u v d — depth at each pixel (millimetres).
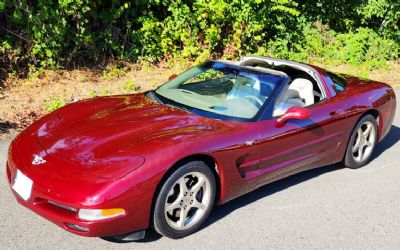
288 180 5367
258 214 4469
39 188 3408
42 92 7727
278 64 5645
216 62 5383
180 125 4145
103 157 3559
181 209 3834
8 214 4051
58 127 4125
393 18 14008
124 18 9906
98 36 9336
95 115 4355
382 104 6035
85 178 3373
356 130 5695
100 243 3717
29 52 8406
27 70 8406
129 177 3400
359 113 5625
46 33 8359
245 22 10836
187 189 3838
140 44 10031
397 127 7852
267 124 4504
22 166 3637
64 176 3408
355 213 4680
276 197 4875
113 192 3314
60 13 8367
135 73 9383
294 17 12688
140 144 3709
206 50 10172
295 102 4977
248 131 4309
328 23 13773
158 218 3656
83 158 3570
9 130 6074
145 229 3660
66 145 3762
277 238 4074
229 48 10773
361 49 12898
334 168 5895
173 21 10039
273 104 4691
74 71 8852
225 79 5012
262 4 11391
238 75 5027
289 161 4855
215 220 4281
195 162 3807
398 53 13719
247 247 3877
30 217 4031
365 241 4164
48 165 3535
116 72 9109
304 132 4867
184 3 10594
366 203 4930
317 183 5348
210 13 10242
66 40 8852
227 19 10664
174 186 3705
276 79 4934
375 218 4613
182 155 3668
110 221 3348
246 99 4711
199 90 4949
